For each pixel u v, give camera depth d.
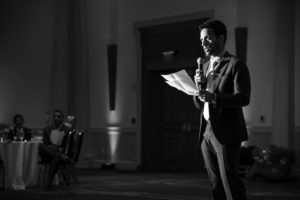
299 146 10.41
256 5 11.05
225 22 11.39
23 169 7.93
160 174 11.13
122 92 13.01
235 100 2.68
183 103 12.20
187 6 11.95
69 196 7.04
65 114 13.55
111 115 13.16
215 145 2.77
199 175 10.88
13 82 14.30
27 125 14.02
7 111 14.34
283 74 10.56
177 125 12.28
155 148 12.52
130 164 12.70
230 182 2.71
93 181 9.34
